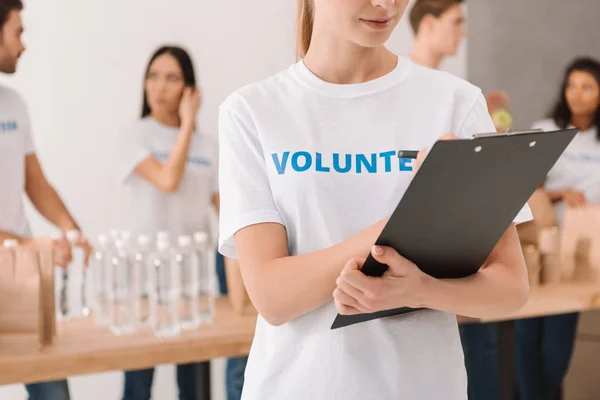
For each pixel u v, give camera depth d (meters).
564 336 3.73
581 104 4.33
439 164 0.84
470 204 0.93
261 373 1.17
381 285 0.97
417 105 1.14
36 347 2.16
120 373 3.67
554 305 2.84
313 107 1.14
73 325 2.49
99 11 3.64
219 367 3.91
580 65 4.35
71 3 3.59
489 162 0.88
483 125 1.14
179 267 2.41
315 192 1.11
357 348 1.12
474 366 3.28
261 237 1.11
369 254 0.96
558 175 4.33
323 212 1.11
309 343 1.13
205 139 3.85
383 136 1.13
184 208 3.77
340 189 1.11
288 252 1.15
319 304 1.06
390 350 1.12
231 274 2.59
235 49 3.90
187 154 3.75
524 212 1.13
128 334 2.35
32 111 3.55
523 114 4.44
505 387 3.01
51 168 3.61
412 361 1.12
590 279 3.13
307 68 1.18
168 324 2.37
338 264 1.02
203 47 3.83
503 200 0.96
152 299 2.39
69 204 3.64
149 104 3.74
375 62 1.15
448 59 4.28
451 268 1.03
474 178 0.89
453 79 1.17
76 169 3.65
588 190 4.32
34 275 2.16
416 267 0.97
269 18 3.97
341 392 1.12
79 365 2.13
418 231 0.94
